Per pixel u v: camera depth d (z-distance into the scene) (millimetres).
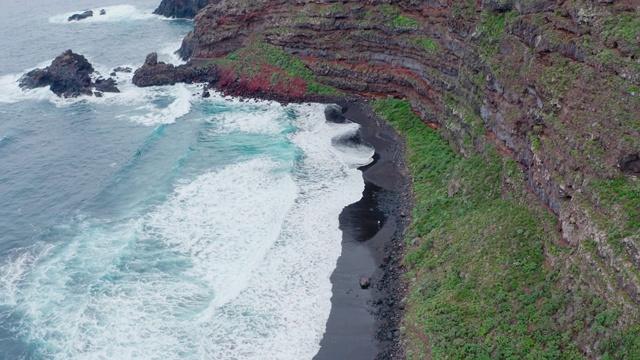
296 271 40281
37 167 56344
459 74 51156
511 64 41375
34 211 48625
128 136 62594
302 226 45062
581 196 30500
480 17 48375
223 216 46281
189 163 54688
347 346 34125
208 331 35188
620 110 30469
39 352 33938
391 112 61438
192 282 39250
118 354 33562
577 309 27844
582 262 28656
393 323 35375
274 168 53188
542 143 35312
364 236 43844
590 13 34719
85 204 48844
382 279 39250
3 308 37438
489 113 44250
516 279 32375
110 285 38969
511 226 35250
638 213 27047
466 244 37250
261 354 33688
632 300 25047
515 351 28984
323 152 56406
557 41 36531
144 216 46406
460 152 48250
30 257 42406
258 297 37906
